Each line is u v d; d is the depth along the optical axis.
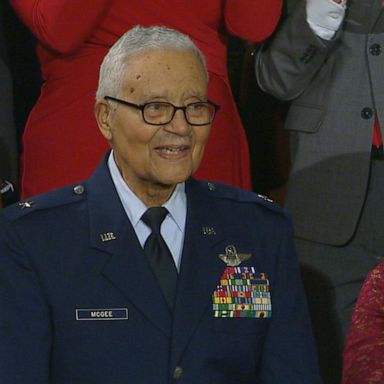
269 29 12.16
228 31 12.09
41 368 8.73
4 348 8.70
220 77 11.98
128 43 8.74
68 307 8.78
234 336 9.04
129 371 8.75
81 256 8.89
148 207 9.13
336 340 12.94
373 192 12.74
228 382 9.05
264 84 13.01
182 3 11.60
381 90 12.62
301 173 12.92
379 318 9.97
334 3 12.32
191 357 8.90
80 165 11.53
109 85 8.78
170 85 8.59
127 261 8.91
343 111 12.73
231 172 12.12
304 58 12.56
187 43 8.74
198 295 8.99
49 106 11.72
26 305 8.77
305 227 12.90
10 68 13.39
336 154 12.73
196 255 9.11
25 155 11.88
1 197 12.08
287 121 13.06
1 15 12.95
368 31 12.66
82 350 8.75
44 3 11.26
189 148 8.76
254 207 9.50
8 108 12.46
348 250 12.84
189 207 9.27
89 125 11.52
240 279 9.16
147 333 8.82
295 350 9.27
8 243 8.85
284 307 9.30
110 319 8.79
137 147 8.74
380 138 12.67
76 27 11.28
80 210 9.06
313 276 12.95
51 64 11.79
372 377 9.68
